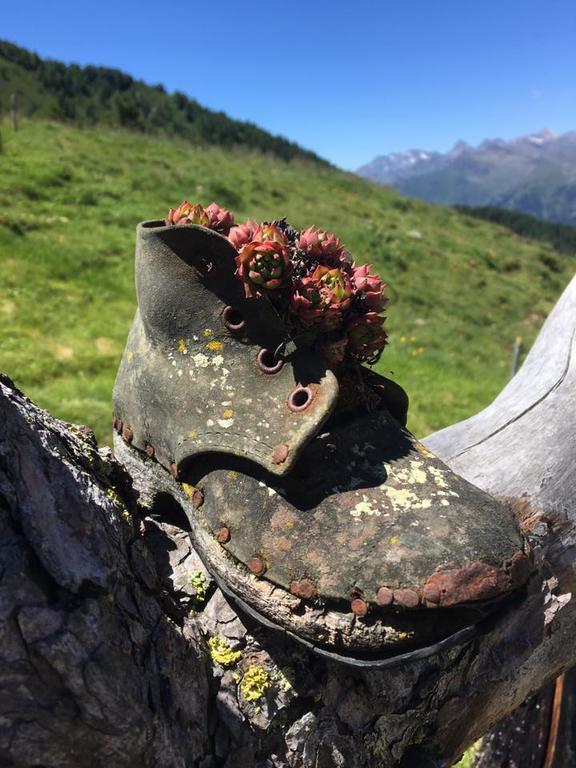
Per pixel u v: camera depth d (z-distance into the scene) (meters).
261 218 4.90
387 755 0.40
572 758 0.67
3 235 3.02
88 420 1.61
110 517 0.34
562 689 0.66
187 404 0.38
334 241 0.39
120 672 0.30
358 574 0.33
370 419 0.39
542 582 0.43
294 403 0.36
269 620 0.36
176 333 0.39
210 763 0.35
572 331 0.57
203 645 0.37
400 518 0.34
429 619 0.33
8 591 0.28
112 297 2.72
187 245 0.38
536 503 0.48
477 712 0.44
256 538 0.35
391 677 0.38
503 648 0.42
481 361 3.35
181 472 0.39
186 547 0.41
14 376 1.85
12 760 0.28
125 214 3.85
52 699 0.28
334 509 0.35
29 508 0.30
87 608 0.30
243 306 0.37
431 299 4.43
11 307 2.39
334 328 0.37
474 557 0.33
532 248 7.33
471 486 0.38
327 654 0.34
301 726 0.37
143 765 0.31
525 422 0.53
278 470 0.34
